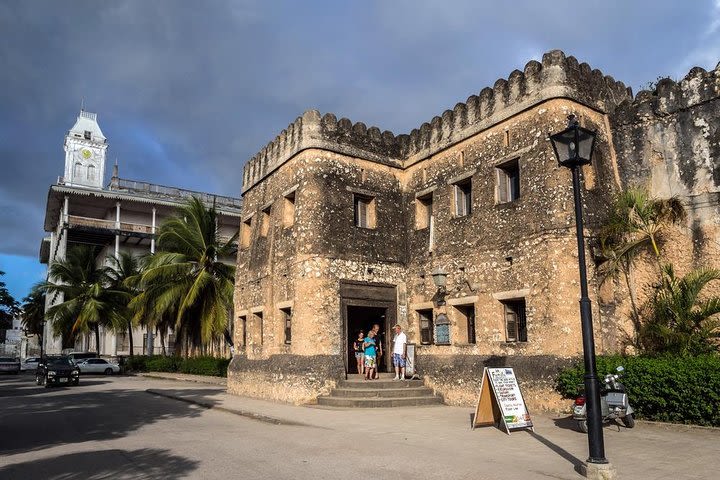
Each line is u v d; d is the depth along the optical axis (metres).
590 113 14.42
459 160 16.59
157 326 35.38
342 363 16.33
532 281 13.57
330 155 17.44
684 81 13.61
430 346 16.64
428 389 16.08
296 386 16.03
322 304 16.30
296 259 16.95
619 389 10.62
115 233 46.44
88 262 42.41
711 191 12.84
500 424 11.02
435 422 12.12
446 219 16.73
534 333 13.34
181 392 21.59
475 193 15.75
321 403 15.40
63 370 26.92
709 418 10.29
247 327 20.34
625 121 14.57
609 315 13.35
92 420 13.72
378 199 18.19
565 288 12.84
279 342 17.77
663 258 13.38
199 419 13.75
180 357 36.06
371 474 7.54
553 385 12.53
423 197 18.06
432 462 8.22
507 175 15.30
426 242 17.52
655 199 13.55
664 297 12.64
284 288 17.73
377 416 13.18
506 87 15.17
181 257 30.28
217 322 29.17
